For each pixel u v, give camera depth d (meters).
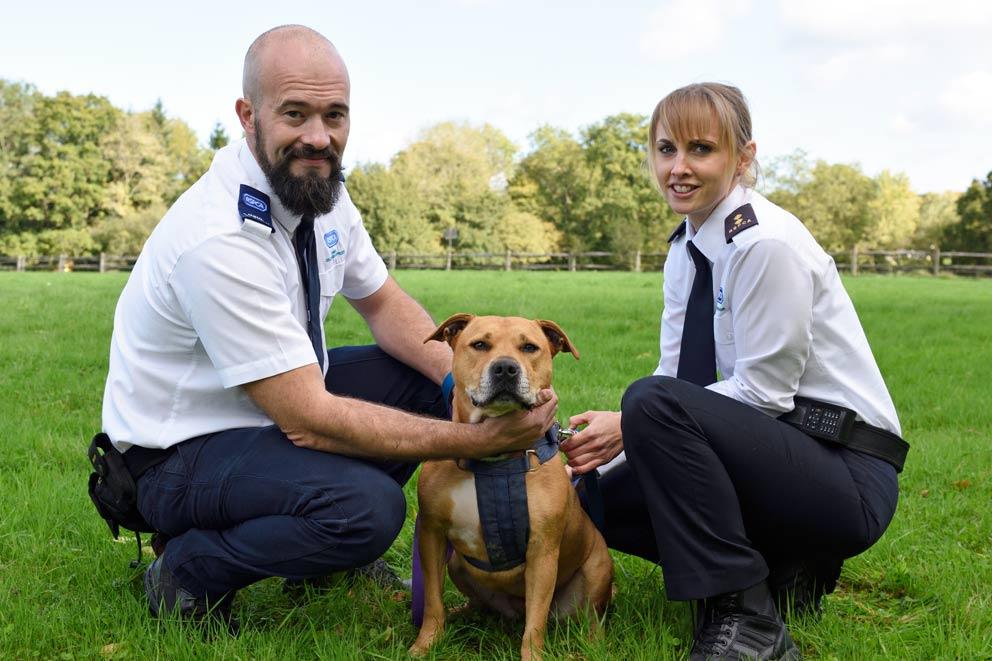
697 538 2.72
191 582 2.93
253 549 2.85
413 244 48.19
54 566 3.38
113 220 50.78
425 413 3.82
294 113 2.94
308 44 2.97
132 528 3.25
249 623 3.05
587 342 10.02
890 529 3.92
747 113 3.11
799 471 2.78
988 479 4.73
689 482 2.71
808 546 2.93
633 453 2.78
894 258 39.41
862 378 2.98
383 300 3.73
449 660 2.86
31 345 9.06
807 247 2.89
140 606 3.02
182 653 2.68
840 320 2.97
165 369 3.00
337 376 3.69
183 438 2.99
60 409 6.15
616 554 3.86
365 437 2.86
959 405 6.68
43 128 51.72
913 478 4.78
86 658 2.69
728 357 3.11
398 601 3.35
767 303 2.82
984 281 29.48
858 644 2.84
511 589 3.16
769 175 54.78
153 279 2.95
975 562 3.56
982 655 2.72
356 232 3.63
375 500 2.84
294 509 2.83
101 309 13.42
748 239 2.85
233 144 3.19
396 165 58.78
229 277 2.82
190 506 2.96
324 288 3.37
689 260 3.33
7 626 2.82
